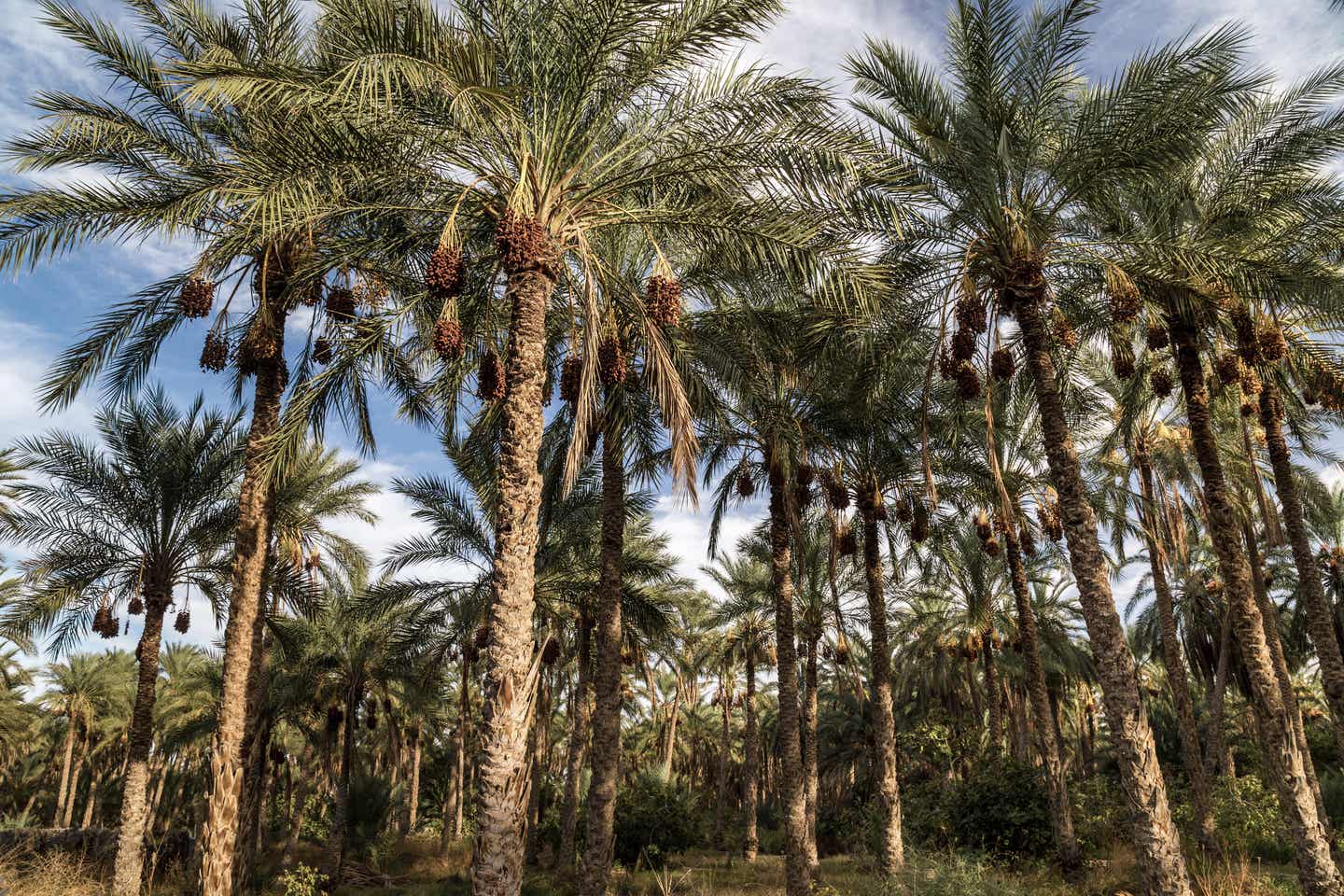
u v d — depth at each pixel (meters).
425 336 13.03
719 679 40.31
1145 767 9.70
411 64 7.34
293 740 41.88
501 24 9.15
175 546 17.20
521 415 8.48
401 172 9.45
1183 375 12.70
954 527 20.34
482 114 8.62
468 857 28.62
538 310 8.80
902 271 12.35
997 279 11.53
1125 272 11.63
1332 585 25.64
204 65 7.33
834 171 9.34
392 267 11.71
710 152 9.45
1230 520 12.03
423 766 45.03
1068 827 17.19
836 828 31.61
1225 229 12.40
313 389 11.06
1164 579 19.34
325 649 25.50
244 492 11.59
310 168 9.04
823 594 24.50
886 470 17.83
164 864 20.27
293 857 25.31
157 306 12.07
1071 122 11.52
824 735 34.44
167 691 37.47
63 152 10.73
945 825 19.77
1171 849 9.38
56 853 15.12
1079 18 10.87
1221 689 24.22
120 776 48.72
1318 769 30.86
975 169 11.08
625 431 15.26
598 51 8.77
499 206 9.32
